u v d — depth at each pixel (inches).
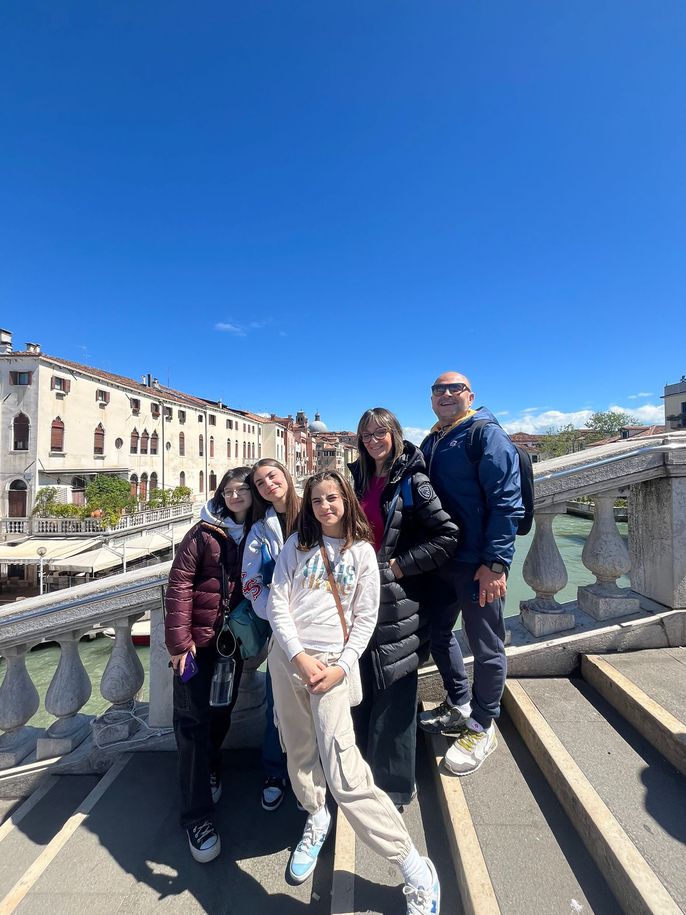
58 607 103.7
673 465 99.3
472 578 82.4
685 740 69.7
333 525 71.6
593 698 91.4
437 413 91.4
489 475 78.4
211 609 83.3
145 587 102.9
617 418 2422.5
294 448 2588.6
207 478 1574.8
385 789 77.2
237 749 105.4
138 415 1197.1
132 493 1059.9
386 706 78.3
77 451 973.2
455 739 88.7
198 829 76.4
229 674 83.3
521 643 103.5
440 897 61.5
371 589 69.7
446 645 89.5
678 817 62.0
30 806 95.2
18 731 112.5
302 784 70.7
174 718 82.7
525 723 85.8
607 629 101.2
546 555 107.1
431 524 76.9
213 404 1840.6
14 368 878.4
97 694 404.8
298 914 65.8
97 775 104.1
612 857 56.9
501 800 72.9
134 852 77.7
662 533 102.5
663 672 90.4
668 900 50.4
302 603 69.9
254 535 83.3
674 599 100.3
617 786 67.9
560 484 101.5
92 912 67.3
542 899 56.4
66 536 844.6
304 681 65.2
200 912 66.9
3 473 874.1
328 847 76.7
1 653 106.7
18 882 72.4
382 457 82.4
